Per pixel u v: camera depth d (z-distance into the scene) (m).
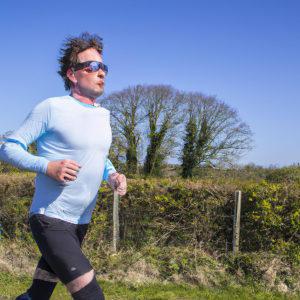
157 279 3.91
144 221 4.69
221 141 22.78
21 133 1.45
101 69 1.65
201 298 3.31
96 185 1.63
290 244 4.04
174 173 23.81
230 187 4.59
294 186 4.30
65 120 1.50
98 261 4.11
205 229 4.47
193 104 23.34
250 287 3.66
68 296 3.07
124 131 22.78
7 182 4.77
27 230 4.66
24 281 3.62
